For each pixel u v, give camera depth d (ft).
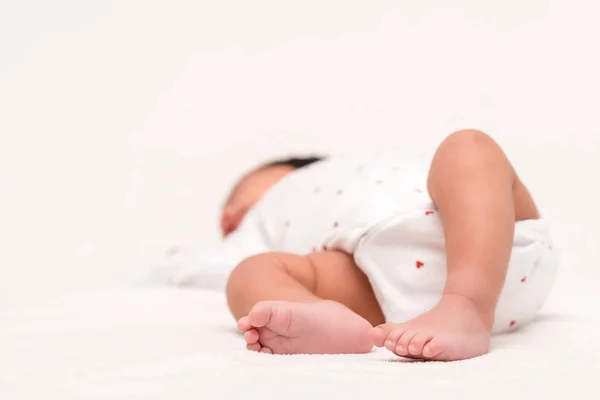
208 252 5.60
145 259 7.63
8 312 4.46
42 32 10.02
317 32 9.80
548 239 3.91
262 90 9.77
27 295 5.37
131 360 2.93
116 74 9.91
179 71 9.90
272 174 7.02
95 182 9.46
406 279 3.65
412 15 9.62
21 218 9.23
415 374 2.52
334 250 4.00
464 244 3.25
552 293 5.26
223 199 9.16
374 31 9.68
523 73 9.17
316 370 2.57
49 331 3.72
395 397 2.22
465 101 9.27
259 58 9.85
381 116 9.47
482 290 3.14
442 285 3.63
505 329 3.80
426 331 2.86
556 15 9.22
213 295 5.03
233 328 3.80
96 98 9.86
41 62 9.95
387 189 4.24
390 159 4.70
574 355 2.89
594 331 3.62
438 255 3.64
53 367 2.85
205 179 9.32
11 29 10.00
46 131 9.75
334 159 5.29
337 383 2.36
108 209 9.25
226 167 9.40
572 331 3.64
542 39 9.21
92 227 9.12
